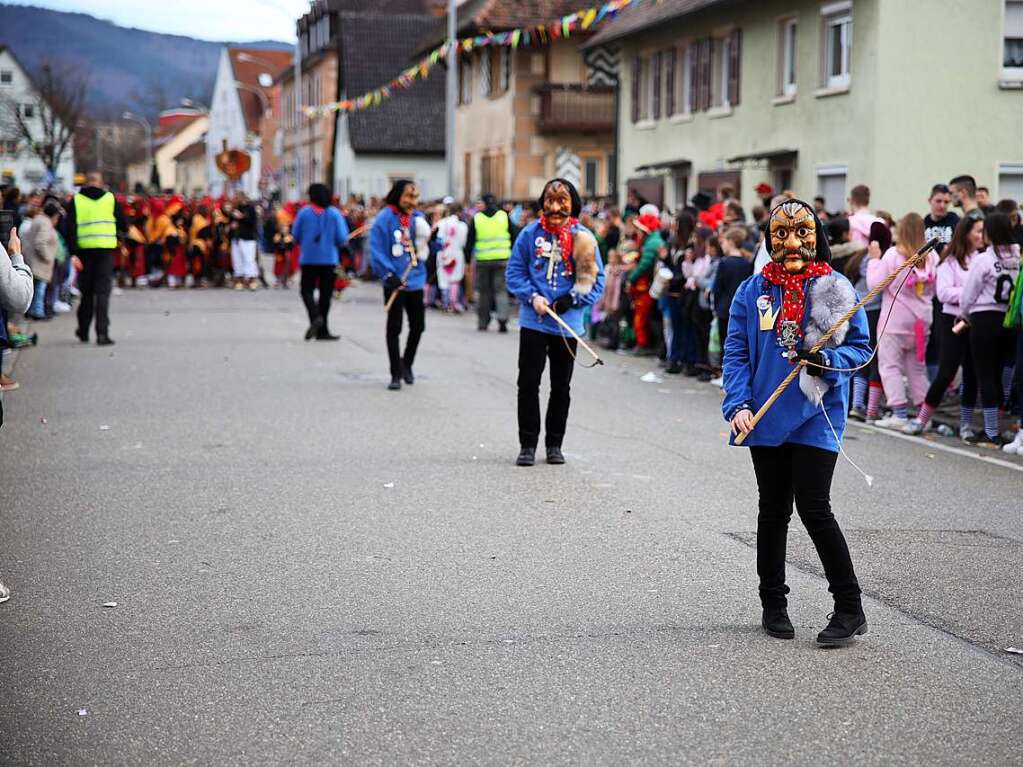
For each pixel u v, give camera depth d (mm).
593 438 11789
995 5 24016
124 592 6867
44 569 7309
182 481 9656
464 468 10250
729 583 7129
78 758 4781
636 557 7645
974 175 24250
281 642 6078
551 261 10234
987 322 11734
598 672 5703
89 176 19172
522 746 4891
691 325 16484
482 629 6289
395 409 13219
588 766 4711
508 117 46812
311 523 8406
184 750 4848
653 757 4793
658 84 34406
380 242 14586
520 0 46031
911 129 24031
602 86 45312
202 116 141750
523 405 10406
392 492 9344
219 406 13328
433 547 7828
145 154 138000
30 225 22547
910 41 23891
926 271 12633
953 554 7871
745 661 5871
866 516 8922
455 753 4824
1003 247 11688
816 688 5535
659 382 16078
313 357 17781
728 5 28781
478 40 34000
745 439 6141
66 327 21922
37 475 9844
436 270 26453
